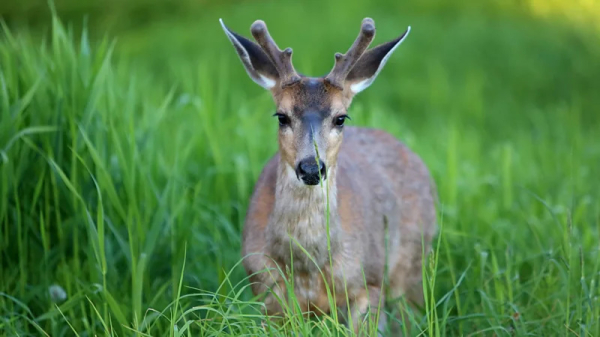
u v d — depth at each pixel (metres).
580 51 29.78
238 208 11.64
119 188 10.34
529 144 18.88
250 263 8.88
